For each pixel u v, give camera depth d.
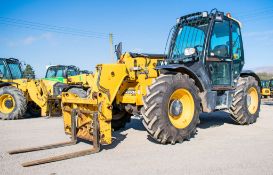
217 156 3.89
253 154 3.98
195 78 5.14
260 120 7.36
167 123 4.43
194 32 5.75
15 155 4.11
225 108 5.89
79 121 4.75
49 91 8.96
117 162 3.68
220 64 5.83
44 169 3.45
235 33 6.43
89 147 4.50
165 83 4.45
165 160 3.74
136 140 4.95
